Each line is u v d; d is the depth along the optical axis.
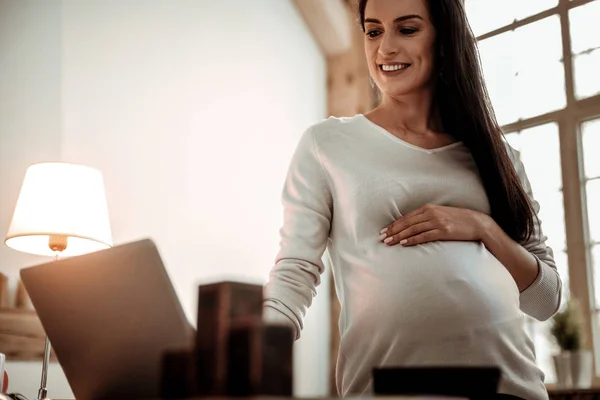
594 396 3.28
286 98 5.62
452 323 1.32
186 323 0.90
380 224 1.44
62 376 3.59
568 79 4.75
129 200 4.27
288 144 5.55
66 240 2.74
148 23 4.61
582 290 4.44
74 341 1.04
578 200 4.57
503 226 1.51
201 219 4.70
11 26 3.82
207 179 4.80
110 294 0.97
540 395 1.36
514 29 5.09
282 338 0.72
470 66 1.54
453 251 1.37
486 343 1.33
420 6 1.51
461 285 1.34
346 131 1.55
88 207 2.78
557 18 4.88
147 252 0.93
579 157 4.64
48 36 3.99
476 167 1.54
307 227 1.50
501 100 5.07
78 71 4.11
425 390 0.90
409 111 1.56
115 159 4.23
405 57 1.51
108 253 0.97
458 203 1.48
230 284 0.72
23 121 3.78
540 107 4.87
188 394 0.71
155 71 4.60
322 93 5.99
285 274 1.45
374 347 1.36
